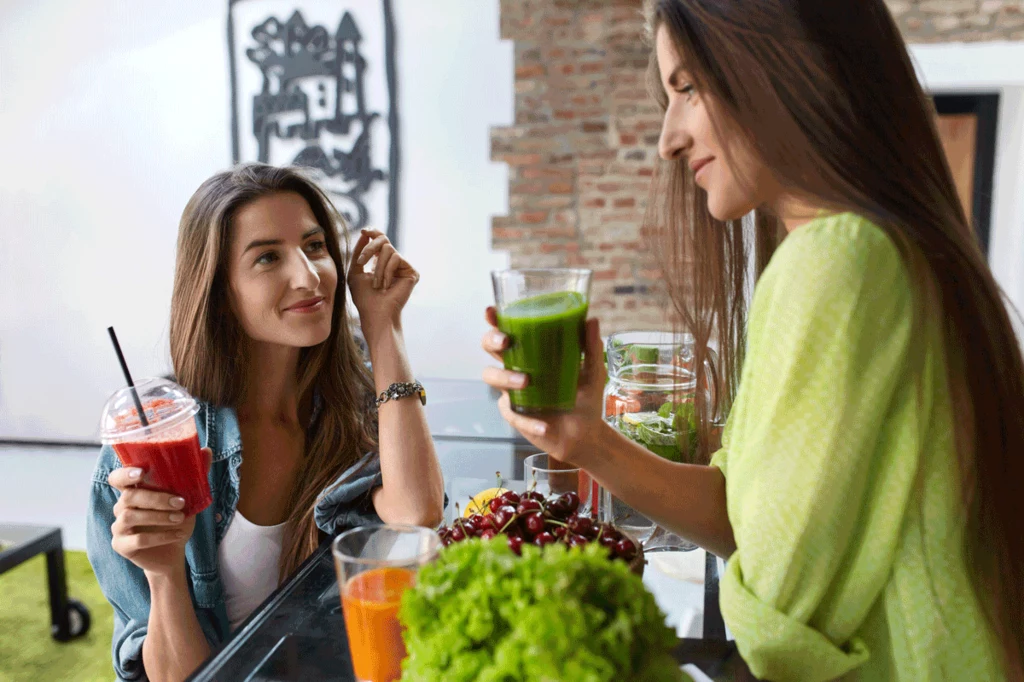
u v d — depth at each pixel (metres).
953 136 4.07
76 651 2.34
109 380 4.39
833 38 0.76
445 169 4.14
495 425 1.69
